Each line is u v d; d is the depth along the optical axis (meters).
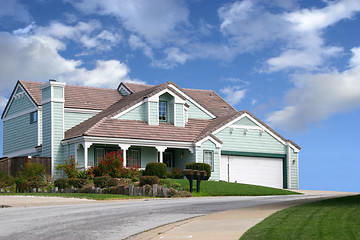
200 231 12.00
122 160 34.84
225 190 29.78
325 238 10.05
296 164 42.88
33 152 41.66
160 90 39.72
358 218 12.88
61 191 31.23
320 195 28.64
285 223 12.33
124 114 38.59
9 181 35.28
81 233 12.18
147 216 15.67
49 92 38.50
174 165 41.06
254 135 41.81
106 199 23.91
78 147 36.25
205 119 43.72
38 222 14.26
